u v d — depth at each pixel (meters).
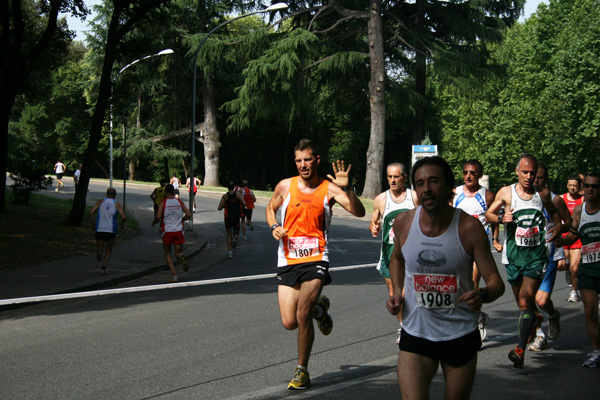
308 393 5.27
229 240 16.41
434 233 3.62
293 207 5.50
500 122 47.19
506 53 51.22
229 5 47.09
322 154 57.56
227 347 6.89
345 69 35.22
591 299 6.18
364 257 15.91
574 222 6.50
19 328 8.20
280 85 35.19
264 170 61.97
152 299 10.34
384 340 7.18
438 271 3.61
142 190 44.53
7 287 10.81
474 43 36.88
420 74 41.03
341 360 6.32
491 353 6.66
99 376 5.83
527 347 6.90
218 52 37.19
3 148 21.16
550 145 40.81
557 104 39.66
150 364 6.23
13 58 20.48
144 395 5.26
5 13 20.28
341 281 11.91
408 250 3.68
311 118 55.66
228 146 61.19
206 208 32.94
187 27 47.34
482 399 5.14
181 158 52.16
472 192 7.57
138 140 50.22
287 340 7.19
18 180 25.58
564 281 11.80
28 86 27.48
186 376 5.80
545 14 44.53
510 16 38.16
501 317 8.48
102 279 11.85
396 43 40.25
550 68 43.19
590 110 36.72
